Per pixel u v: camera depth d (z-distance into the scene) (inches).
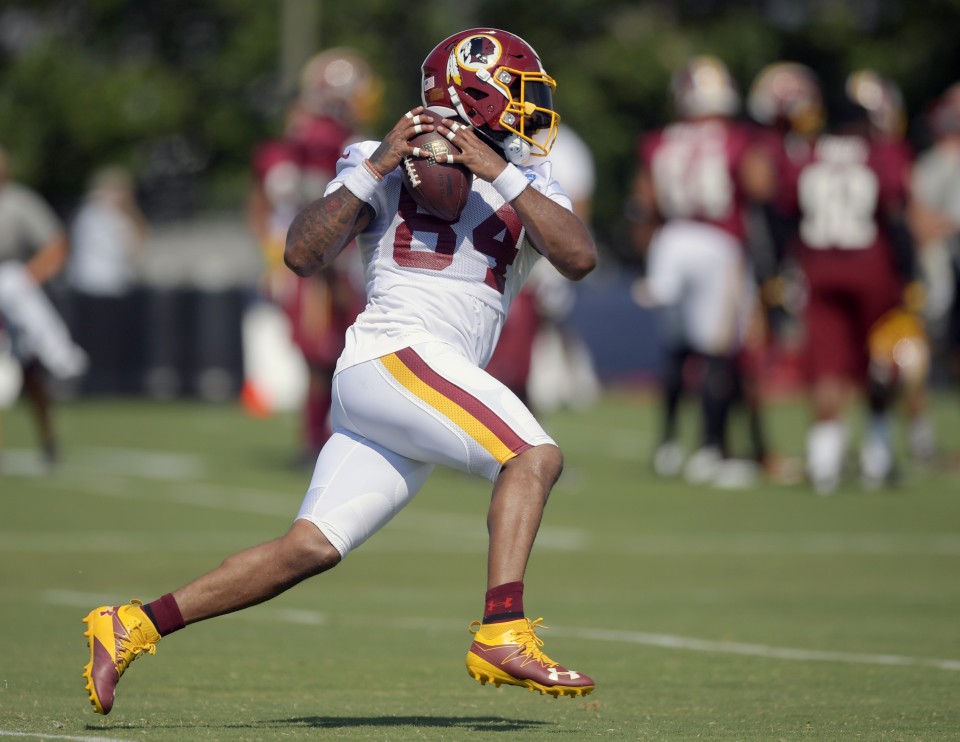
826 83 4896.7
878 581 1280.8
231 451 2202.3
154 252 4552.2
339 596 1190.9
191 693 802.8
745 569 1339.8
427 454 705.0
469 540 1496.1
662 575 1305.4
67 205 4694.9
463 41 743.1
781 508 1713.8
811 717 748.6
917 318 2058.3
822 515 1667.1
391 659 917.2
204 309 3006.9
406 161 713.6
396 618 1082.1
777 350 3154.5
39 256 1936.5
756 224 1967.3
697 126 1863.9
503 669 669.9
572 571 1325.0
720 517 1649.9
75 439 2340.1
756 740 689.0
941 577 1304.1
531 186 714.8
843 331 1835.6
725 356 1920.5
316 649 949.8
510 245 734.5
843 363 1843.0
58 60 4594.0
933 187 2096.5
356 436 721.0
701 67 1867.6
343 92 1911.9
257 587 701.3
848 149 1776.6
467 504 1748.3
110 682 693.9
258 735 685.9
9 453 2167.8
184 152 4970.5
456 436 695.1
